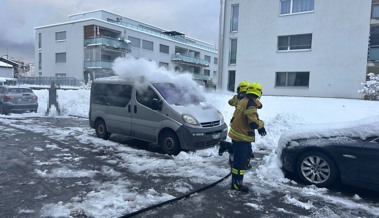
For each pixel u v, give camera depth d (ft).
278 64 68.03
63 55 134.92
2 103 46.91
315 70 63.77
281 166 18.29
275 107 43.16
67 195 14.37
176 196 14.61
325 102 48.42
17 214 12.24
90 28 126.52
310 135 16.87
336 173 15.80
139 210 12.81
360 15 58.70
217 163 20.70
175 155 22.70
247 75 71.72
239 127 15.26
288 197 14.65
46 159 20.93
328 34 61.98
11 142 26.58
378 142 14.64
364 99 57.41
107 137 28.53
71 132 32.32
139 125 24.82
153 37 147.95
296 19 65.36
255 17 70.08
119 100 26.78
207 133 22.74
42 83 119.24
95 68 123.34
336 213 13.12
